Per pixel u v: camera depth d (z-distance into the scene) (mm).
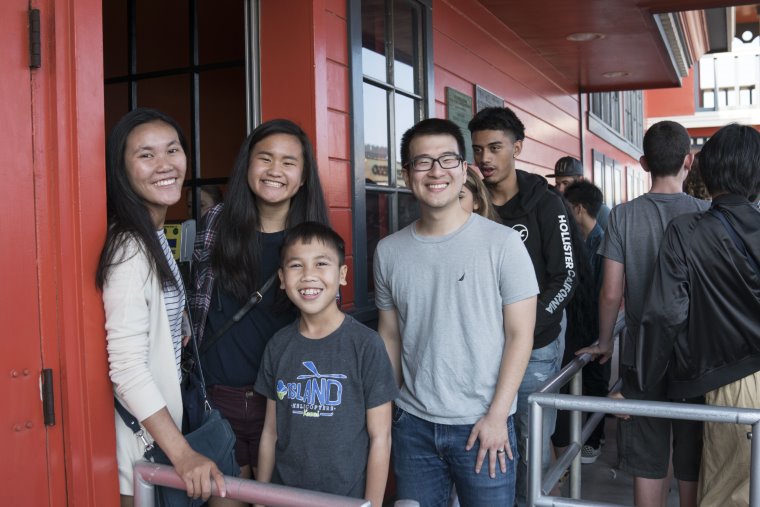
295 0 2865
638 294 2572
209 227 2271
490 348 2012
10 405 1617
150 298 1748
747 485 2137
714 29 9156
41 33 1664
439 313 2033
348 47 3174
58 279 1683
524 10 5086
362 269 3260
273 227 2230
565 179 4816
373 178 3451
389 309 2232
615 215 2648
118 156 1773
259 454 2053
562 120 7484
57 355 1692
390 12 3629
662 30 5867
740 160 2182
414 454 2111
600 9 5070
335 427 1910
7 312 1614
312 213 2240
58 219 1675
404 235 2160
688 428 2490
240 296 2156
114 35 3982
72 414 1681
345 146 3156
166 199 1805
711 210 2227
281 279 1999
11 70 1623
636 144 13711
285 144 2145
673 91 18172
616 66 6887
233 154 4055
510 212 2738
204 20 4000
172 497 1717
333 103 3057
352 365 1931
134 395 1660
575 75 7320
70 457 1690
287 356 1988
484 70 5129
